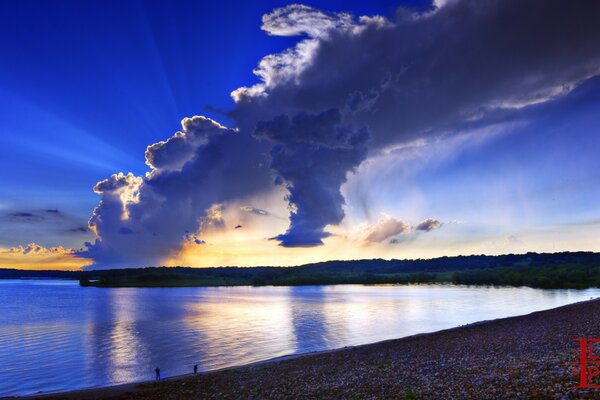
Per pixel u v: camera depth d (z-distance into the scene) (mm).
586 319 51906
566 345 33562
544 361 25750
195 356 53781
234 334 73688
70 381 42406
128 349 60531
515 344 38719
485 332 52062
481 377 23719
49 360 53500
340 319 94250
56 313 123750
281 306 140000
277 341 64688
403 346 47062
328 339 65375
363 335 68750
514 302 121812
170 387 33844
